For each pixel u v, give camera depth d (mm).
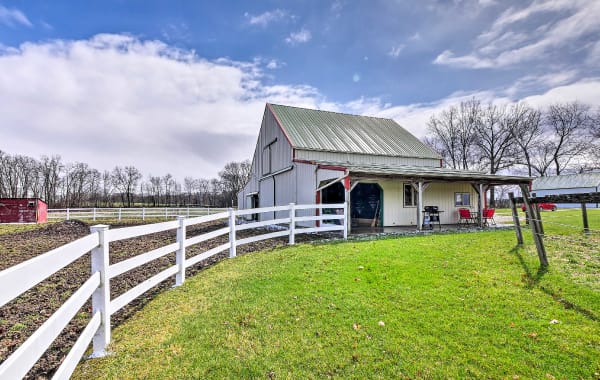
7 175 41719
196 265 6578
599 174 35219
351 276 5312
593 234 9055
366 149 17000
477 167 42062
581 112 38406
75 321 3729
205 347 3059
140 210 25422
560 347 3043
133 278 5652
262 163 20172
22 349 1535
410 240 9000
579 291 4445
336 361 2836
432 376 2627
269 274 5504
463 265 5965
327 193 14539
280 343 3143
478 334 3318
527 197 6184
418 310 3918
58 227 16266
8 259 7711
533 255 6617
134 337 3260
